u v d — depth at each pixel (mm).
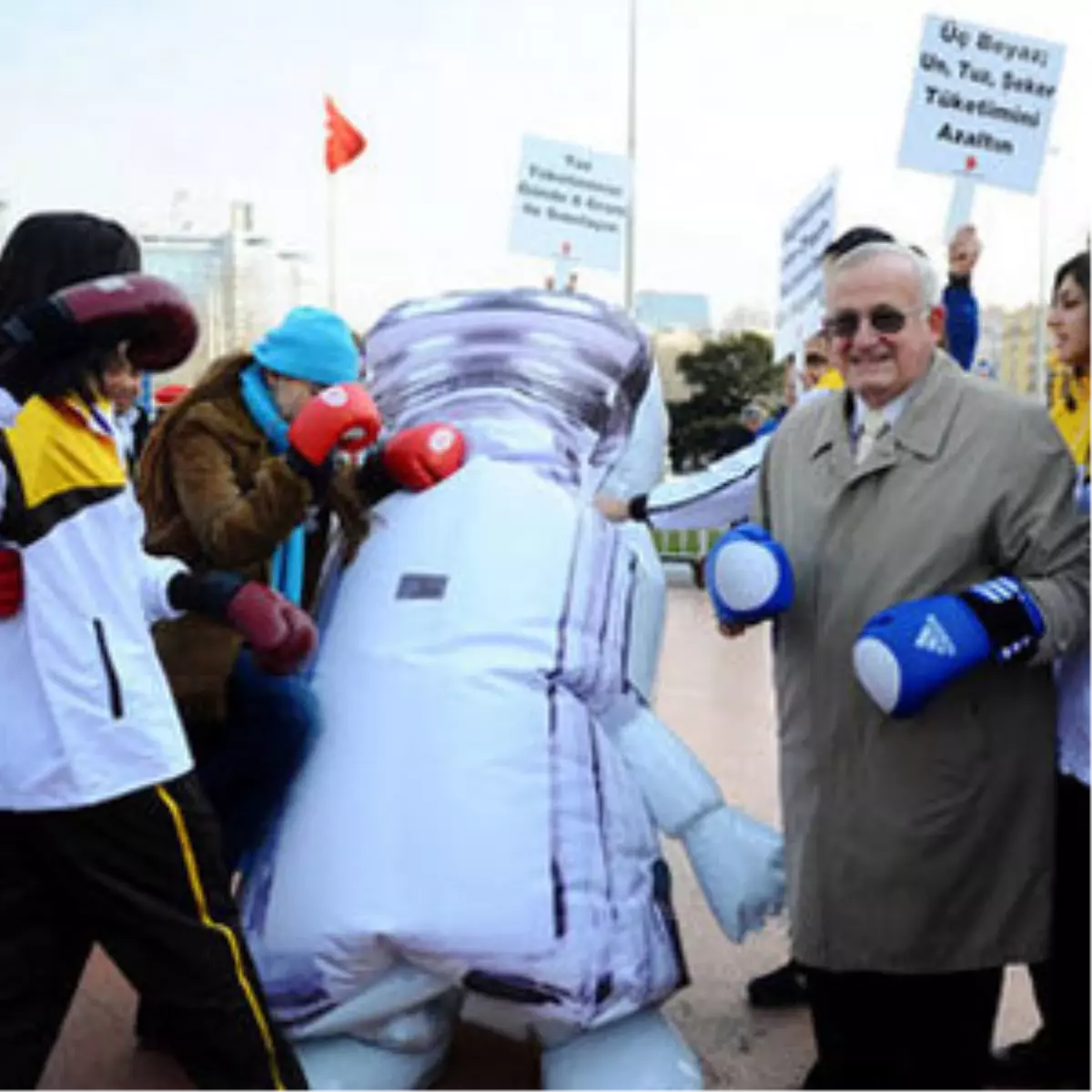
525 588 2773
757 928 2945
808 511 2656
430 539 2859
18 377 2225
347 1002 2652
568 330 3295
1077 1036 3080
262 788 2789
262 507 2754
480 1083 3156
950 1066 2604
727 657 8562
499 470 2936
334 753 2701
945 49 4133
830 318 2580
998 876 2529
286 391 2947
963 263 3896
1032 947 2535
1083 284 2924
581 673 2787
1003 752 2512
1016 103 4223
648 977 2674
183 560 2930
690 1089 2750
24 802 2270
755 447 3365
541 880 2539
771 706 6906
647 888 2762
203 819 2416
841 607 2561
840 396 2713
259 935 2650
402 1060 2812
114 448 2344
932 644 2332
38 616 2232
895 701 2352
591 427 3188
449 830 2539
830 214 4926
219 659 2783
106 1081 3199
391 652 2734
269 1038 2436
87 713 2264
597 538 2955
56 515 2234
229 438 2918
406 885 2521
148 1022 3307
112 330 2250
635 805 2816
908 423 2537
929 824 2486
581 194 6625
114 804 2299
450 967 2516
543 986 2527
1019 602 2379
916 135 4156
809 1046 3348
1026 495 2469
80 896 2348
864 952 2549
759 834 2998
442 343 3268
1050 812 2559
